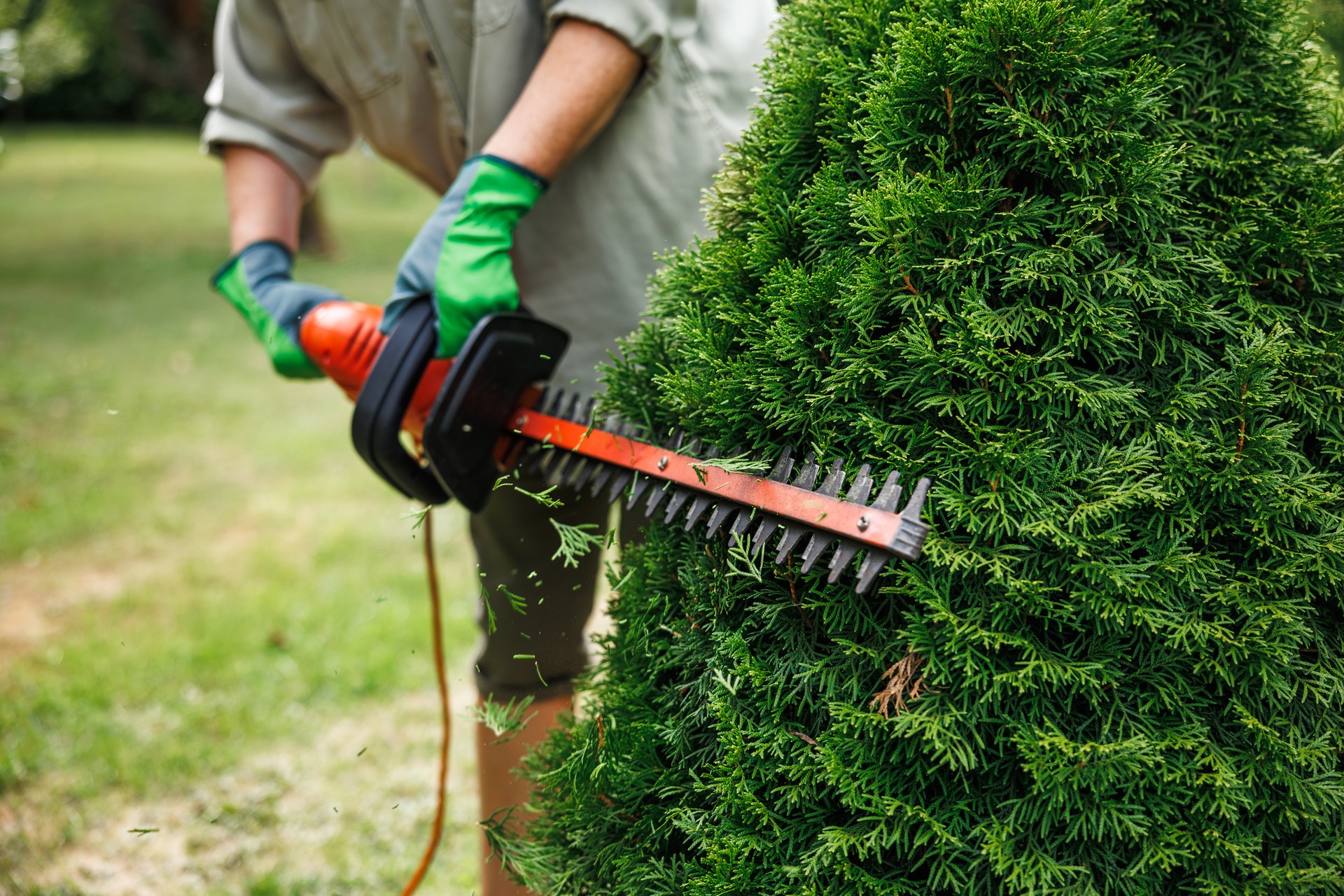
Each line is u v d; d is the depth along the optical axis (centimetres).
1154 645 100
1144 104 100
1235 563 104
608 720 120
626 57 143
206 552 408
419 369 143
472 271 140
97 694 296
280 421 593
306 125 189
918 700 99
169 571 389
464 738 280
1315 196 108
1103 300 102
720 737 107
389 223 1482
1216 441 102
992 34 100
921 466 100
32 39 1222
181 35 2606
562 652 173
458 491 140
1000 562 96
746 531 110
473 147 165
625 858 117
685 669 117
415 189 1884
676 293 125
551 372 145
